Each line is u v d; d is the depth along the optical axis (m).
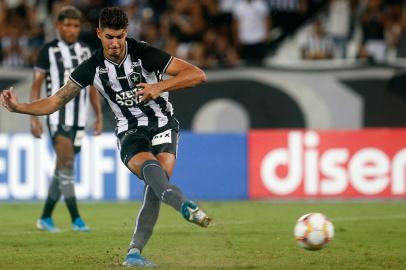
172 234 26.95
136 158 19.03
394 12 54.28
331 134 40.78
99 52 19.53
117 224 30.48
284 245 24.30
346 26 53.09
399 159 40.91
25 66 45.88
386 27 53.97
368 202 39.72
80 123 28.36
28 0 55.41
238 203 39.22
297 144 40.84
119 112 20.08
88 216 33.50
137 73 19.45
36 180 40.03
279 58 53.53
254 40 52.66
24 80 43.78
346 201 40.22
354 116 44.94
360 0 54.03
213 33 52.28
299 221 19.92
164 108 20.22
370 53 52.66
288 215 33.62
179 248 23.56
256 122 44.78
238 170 41.25
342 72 44.94
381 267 19.98
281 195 40.91
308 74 45.00
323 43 52.47
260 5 52.56
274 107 44.81
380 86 44.84
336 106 44.88
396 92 44.81
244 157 41.22
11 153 39.97
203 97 44.66
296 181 40.81
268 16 53.00
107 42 18.80
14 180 40.00
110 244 24.67
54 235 27.06
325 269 19.56
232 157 41.25
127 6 53.22
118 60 19.36
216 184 41.22
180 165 41.09
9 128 42.31
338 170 40.81
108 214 34.28
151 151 20.00
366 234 27.09
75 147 28.61
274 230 28.25
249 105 44.84
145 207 19.31
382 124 44.84
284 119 44.78
